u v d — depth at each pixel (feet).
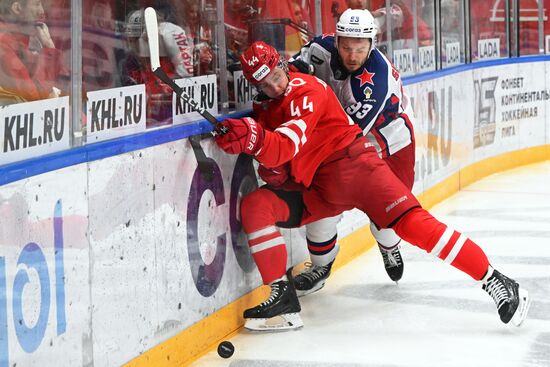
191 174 34.60
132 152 30.50
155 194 32.01
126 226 30.25
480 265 37.52
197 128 34.96
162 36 33.83
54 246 26.53
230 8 38.81
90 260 28.32
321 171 38.32
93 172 28.35
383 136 41.19
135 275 30.89
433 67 68.33
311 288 43.01
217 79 38.01
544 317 40.14
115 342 29.81
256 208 37.73
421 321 39.78
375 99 39.65
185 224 34.17
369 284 46.16
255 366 34.32
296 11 44.91
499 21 82.84
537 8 86.33
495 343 36.70
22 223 25.05
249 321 38.17
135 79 31.81
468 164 76.02
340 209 39.45
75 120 28.25
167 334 33.01
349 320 40.01
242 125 34.14
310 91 36.06
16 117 25.62
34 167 25.44
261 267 37.99
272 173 37.50
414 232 37.52
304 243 45.88
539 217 61.93
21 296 25.09
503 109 81.92
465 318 40.09
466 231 58.23
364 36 37.83
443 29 70.64
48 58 27.12
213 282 36.45
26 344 25.39
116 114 30.63
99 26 29.66
